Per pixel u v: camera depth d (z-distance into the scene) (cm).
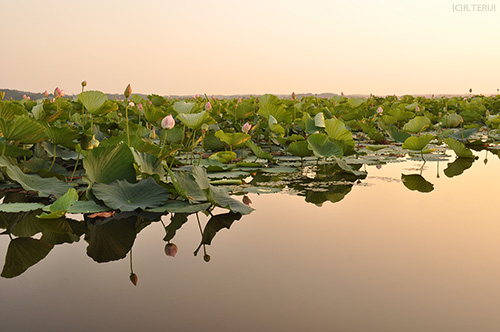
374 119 1020
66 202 287
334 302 163
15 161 371
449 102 1515
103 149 329
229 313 156
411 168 539
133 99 892
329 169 539
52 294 176
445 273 192
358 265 203
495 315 152
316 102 1312
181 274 196
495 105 1346
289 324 147
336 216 298
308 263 206
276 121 672
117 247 238
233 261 211
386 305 161
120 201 305
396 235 251
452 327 144
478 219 284
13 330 146
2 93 727
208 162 550
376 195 369
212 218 296
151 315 156
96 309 162
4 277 196
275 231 263
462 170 515
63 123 559
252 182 444
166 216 302
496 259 208
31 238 254
